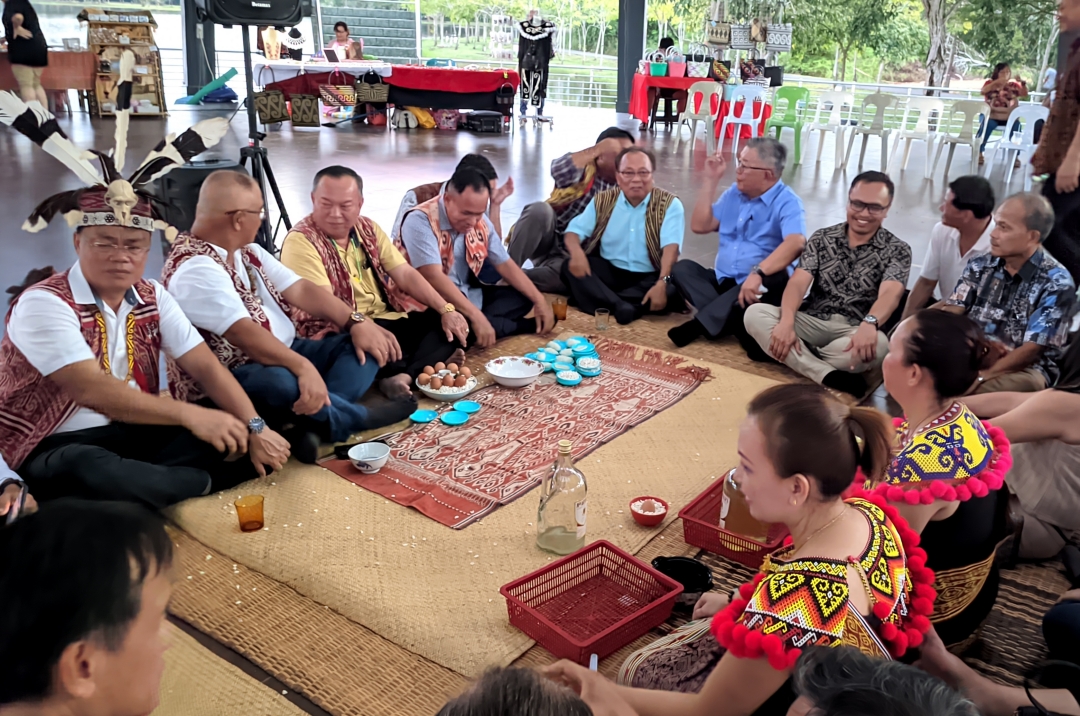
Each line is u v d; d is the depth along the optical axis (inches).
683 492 110.7
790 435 55.1
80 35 493.0
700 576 89.7
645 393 141.3
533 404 135.8
